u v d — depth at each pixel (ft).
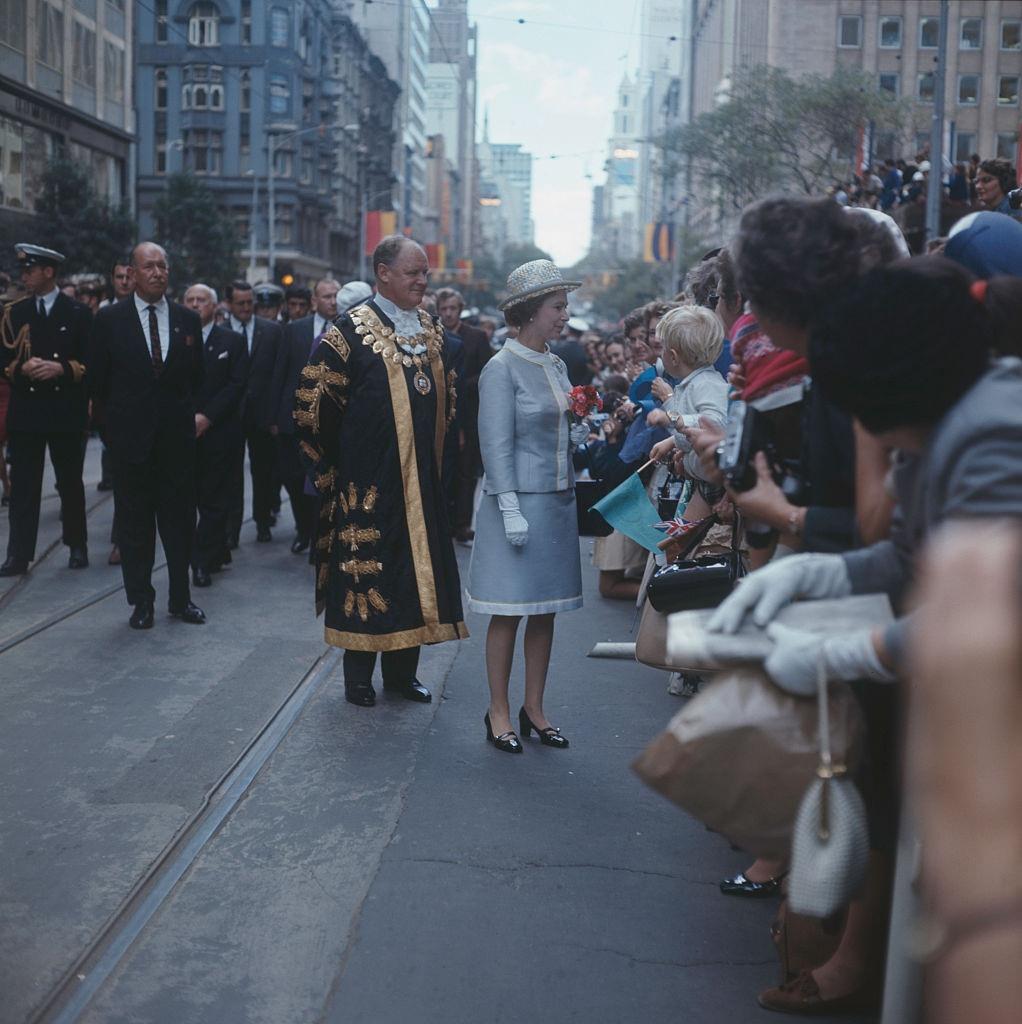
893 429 7.30
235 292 34.63
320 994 11.01
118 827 14.73
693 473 15.64
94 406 39.01
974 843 3.24
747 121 128.77
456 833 14.76
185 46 229.04
